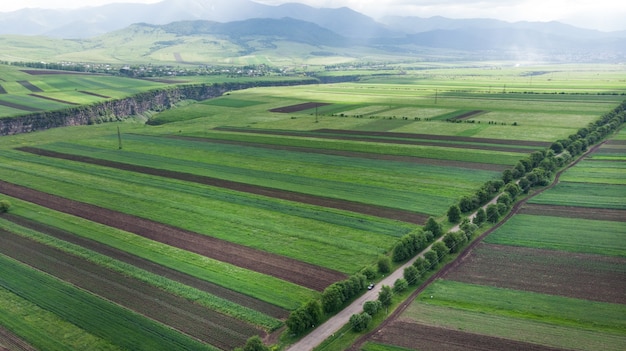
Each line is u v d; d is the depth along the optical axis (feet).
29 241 250.78
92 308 183.73
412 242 226.99
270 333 167.73
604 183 330.54
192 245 240.53
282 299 188.75
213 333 167.22
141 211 291.58
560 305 180.24
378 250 231.30
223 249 234.99
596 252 224.94
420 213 280.72
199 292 194.18
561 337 160.45
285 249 233.96
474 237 247.91
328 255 226.79
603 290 190.29
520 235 248.11
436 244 223.10
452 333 164.86
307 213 282.56
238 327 171.01
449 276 206.69
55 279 207.62
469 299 186.39
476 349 155.94
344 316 177.99
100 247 240.53
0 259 228.63
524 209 288.10
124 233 257.55
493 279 202.49
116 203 307.58
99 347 159.63
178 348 158.71
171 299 189.78
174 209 294.05
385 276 208.13
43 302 188.55
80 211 294.25
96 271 214.90
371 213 281.74
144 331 168.35
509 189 302.04
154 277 207.62
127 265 219.61
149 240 247.70
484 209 282.36
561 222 264.11
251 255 228.22
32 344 162.30
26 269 217.56
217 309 182.09
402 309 181.47
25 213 293.23
